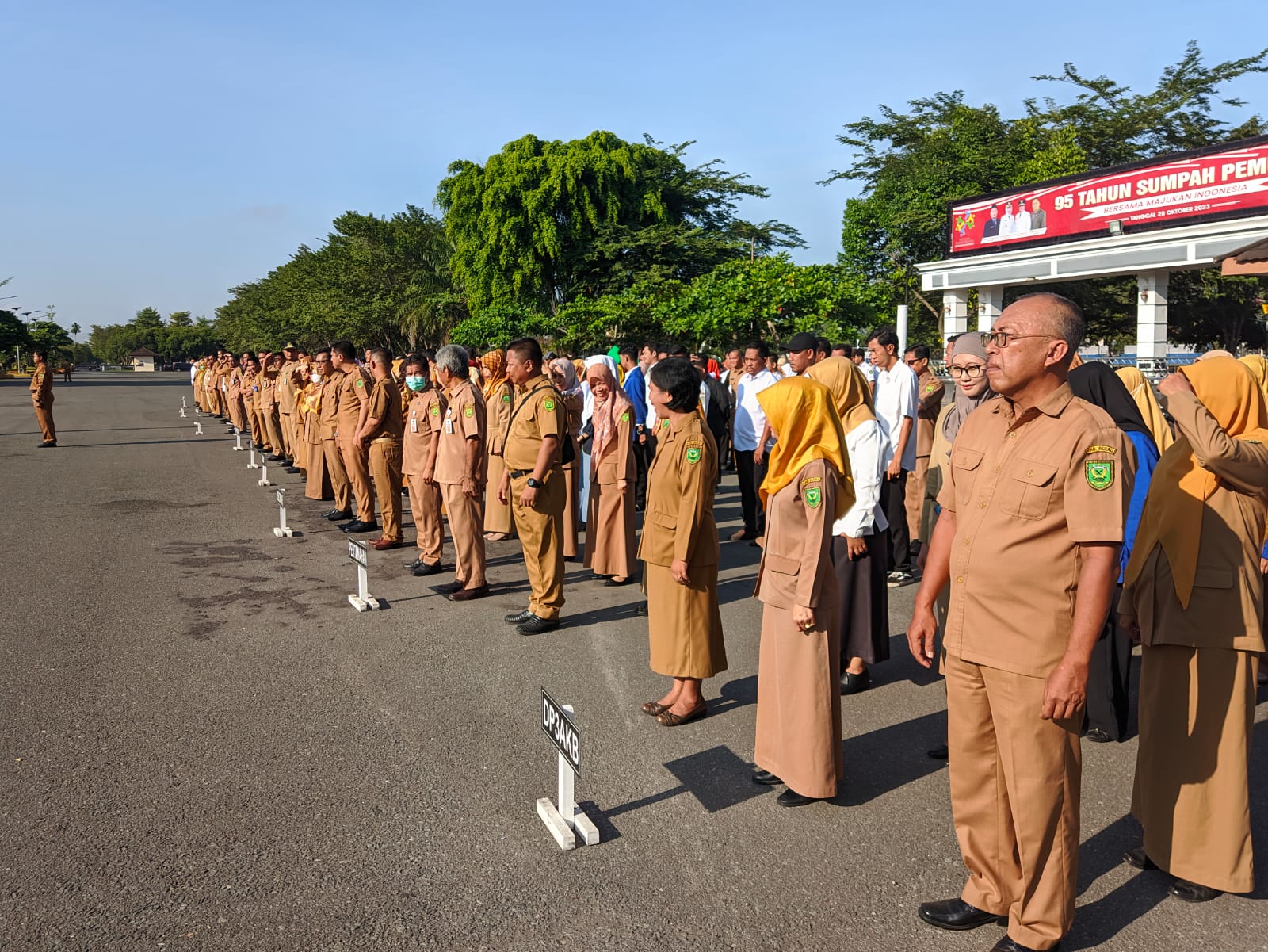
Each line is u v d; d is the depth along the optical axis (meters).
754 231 43.06
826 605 3.75
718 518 10.67
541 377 6.18
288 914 3.08
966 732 2.96
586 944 2.94
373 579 7.68
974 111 33.69
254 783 4.00
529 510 6.07
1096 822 3.76
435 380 11.13
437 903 3.15
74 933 2.96
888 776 4.17
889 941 2.98
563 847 3.50
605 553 7.66
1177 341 36.09
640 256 36.06
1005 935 2.99
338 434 9.88
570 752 3.49
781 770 3.88
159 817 3.70
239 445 17.97
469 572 7.02
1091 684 4.55
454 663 5.56
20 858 3.40
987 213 23.27
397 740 4.46
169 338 176.62
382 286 52.19
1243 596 3.14
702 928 3.03
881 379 7.43
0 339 71.25
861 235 35.62
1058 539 2.69
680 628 4.64
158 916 3.05
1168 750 3.24
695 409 4.61
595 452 7.72
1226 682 3.15
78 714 4.72
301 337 65.12
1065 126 31.91
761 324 20.38
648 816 3.77
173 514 10.66
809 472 3.72
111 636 6.03
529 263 35.94
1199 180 18.70
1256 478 3.11
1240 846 3.16
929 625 3.11
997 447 2.85
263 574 7.81
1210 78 31.41
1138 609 3.38
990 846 2.99
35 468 14.74
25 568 7.91
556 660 5.64
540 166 36.16
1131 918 3.11
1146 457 4.52
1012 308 2.74
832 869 3.40
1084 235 20.97
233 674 5.34
